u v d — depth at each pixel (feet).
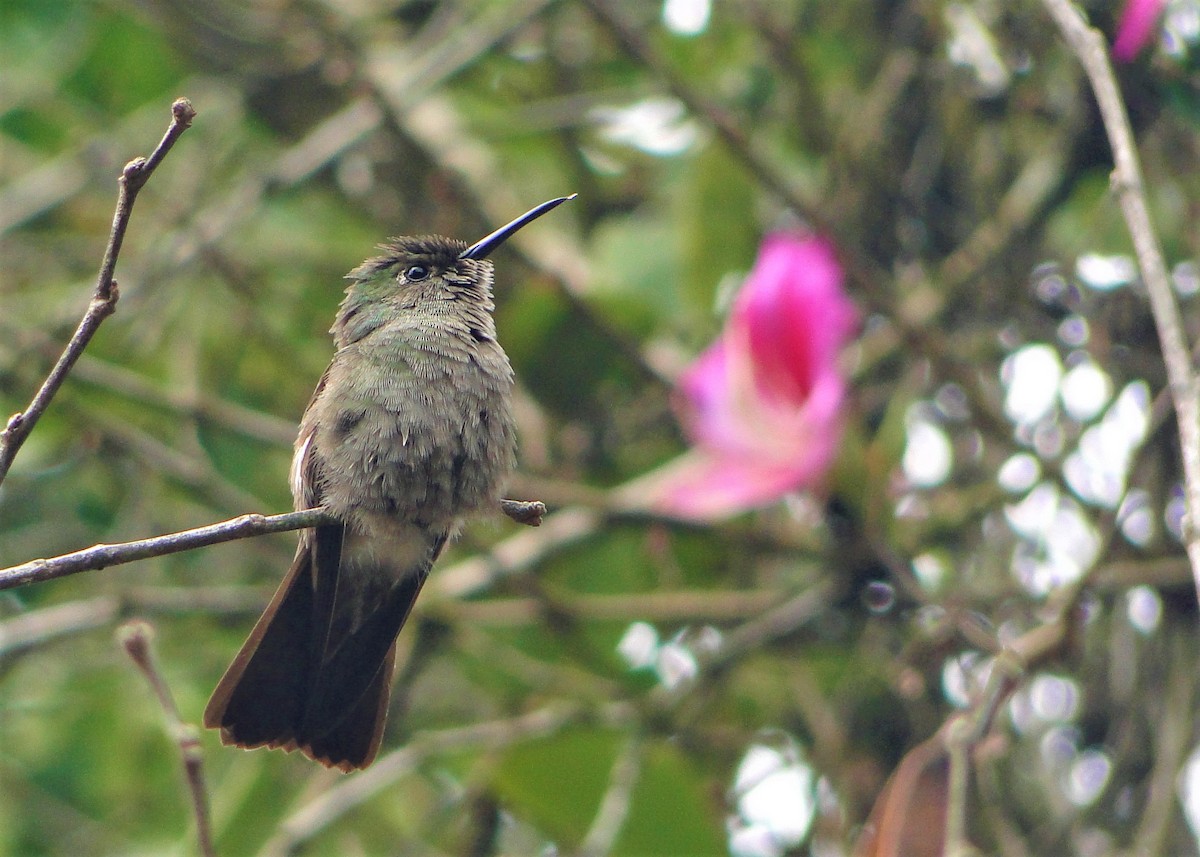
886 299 31.14
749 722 36.27
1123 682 31.42
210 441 37.99
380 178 40.57
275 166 36.40
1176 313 18.19
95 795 36.45
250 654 20.35
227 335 40.34
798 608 32.55
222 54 40.06
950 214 35.53
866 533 30.35
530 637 36.37
